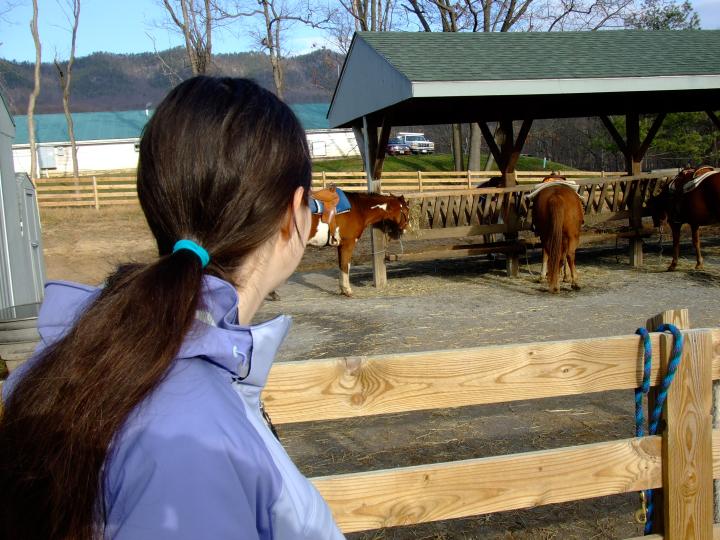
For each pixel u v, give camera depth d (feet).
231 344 2.55
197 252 2.65
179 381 2.37
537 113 37.55
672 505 6.65
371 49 30.78
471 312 25.39
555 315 24.11
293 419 5.85
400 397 6.06
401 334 22.29
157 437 2.23
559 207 27.71
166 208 2.67
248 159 2.66
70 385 2.31
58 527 2.21
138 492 2.18
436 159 110.42
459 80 26.73
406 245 48.98
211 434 2.29
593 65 30.12
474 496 6.24
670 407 6.57
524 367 6.33
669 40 36.58
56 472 2.22
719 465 6.93
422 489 6.13
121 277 2.67
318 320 25.40
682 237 45.85
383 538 9.31
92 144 126.41
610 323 22.43
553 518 9.83
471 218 32.73
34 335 12.44
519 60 30.40
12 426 2.38
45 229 59.98
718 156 93.04
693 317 22.68
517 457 6.32
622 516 9.84
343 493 5.95
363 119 32.83
